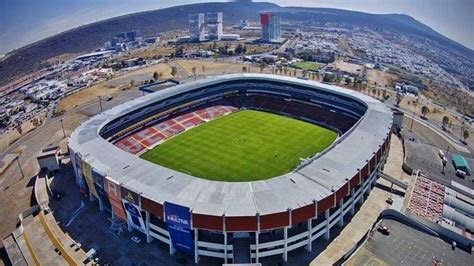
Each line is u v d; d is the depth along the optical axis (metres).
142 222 85.19
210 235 81.44
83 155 99.94
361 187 97.00
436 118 177.25
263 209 75.62
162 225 83.94
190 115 161.00
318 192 81.75
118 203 87.94
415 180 107.56
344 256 79.50
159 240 86.94
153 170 91.88
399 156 128.62
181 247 81.25
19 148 148.12
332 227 90.31
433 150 136.25
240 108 175.12
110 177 88.38
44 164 118.25
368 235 81.88
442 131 159.25
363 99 147.88
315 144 136.50
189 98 168.12
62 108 197.50
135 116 145.75
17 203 108.00
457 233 81.06
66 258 82.88
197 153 128.62
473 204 100.00
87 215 97.00
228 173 114.62
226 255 78.44
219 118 163.12
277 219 74.75
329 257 80.50
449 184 109.19
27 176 124.25
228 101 178.50
